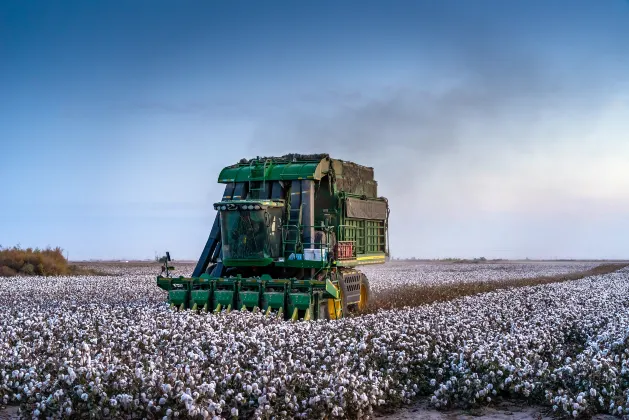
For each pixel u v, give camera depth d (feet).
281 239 71.67
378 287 127.54
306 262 69.36
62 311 66.90
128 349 46.09
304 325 55.11
